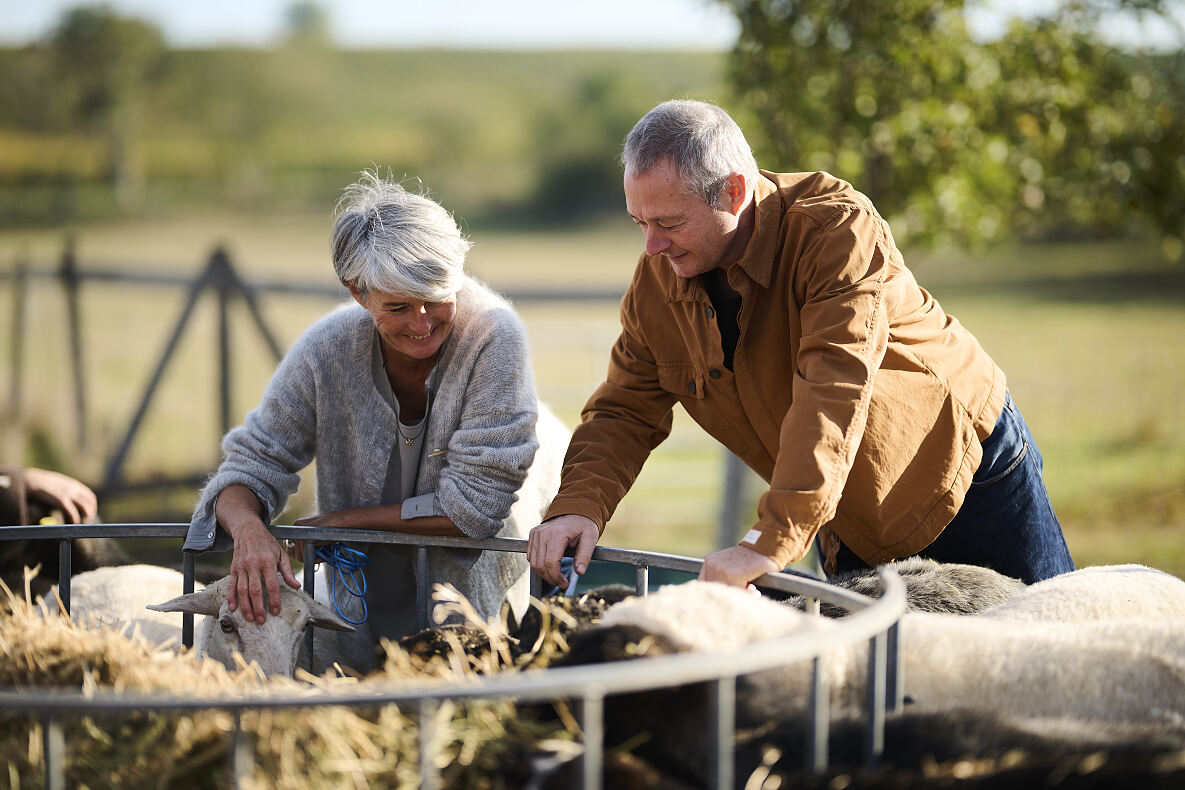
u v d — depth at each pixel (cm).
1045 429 1178
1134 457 1043
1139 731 216
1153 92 755
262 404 359
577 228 7400
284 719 221
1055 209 782
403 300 322
